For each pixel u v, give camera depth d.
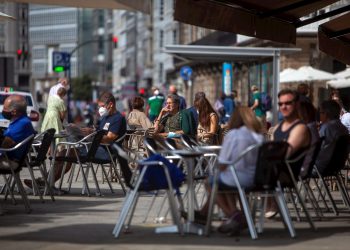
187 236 12.50
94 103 72.69
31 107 33.66
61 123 23.20
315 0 16.05
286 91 13.20
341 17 17.81
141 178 12.42
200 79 84.31
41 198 17.23
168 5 119.62
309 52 46.22
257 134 12.38
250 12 16.27
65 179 24.14
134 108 24.45
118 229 12.35
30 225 13.65
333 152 15.29
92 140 18.81
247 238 12.34
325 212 16.06
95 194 19.16
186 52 36.75
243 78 58.28
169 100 21.17
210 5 14.99
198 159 15.50
